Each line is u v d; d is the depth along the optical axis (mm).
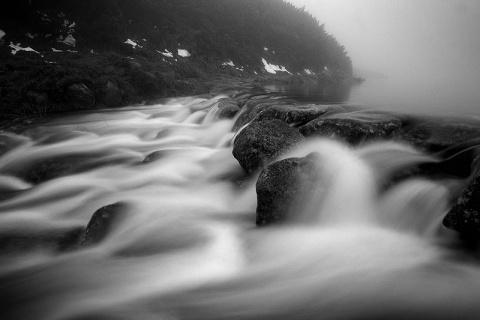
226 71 36250
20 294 3193
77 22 28516
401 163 4730
